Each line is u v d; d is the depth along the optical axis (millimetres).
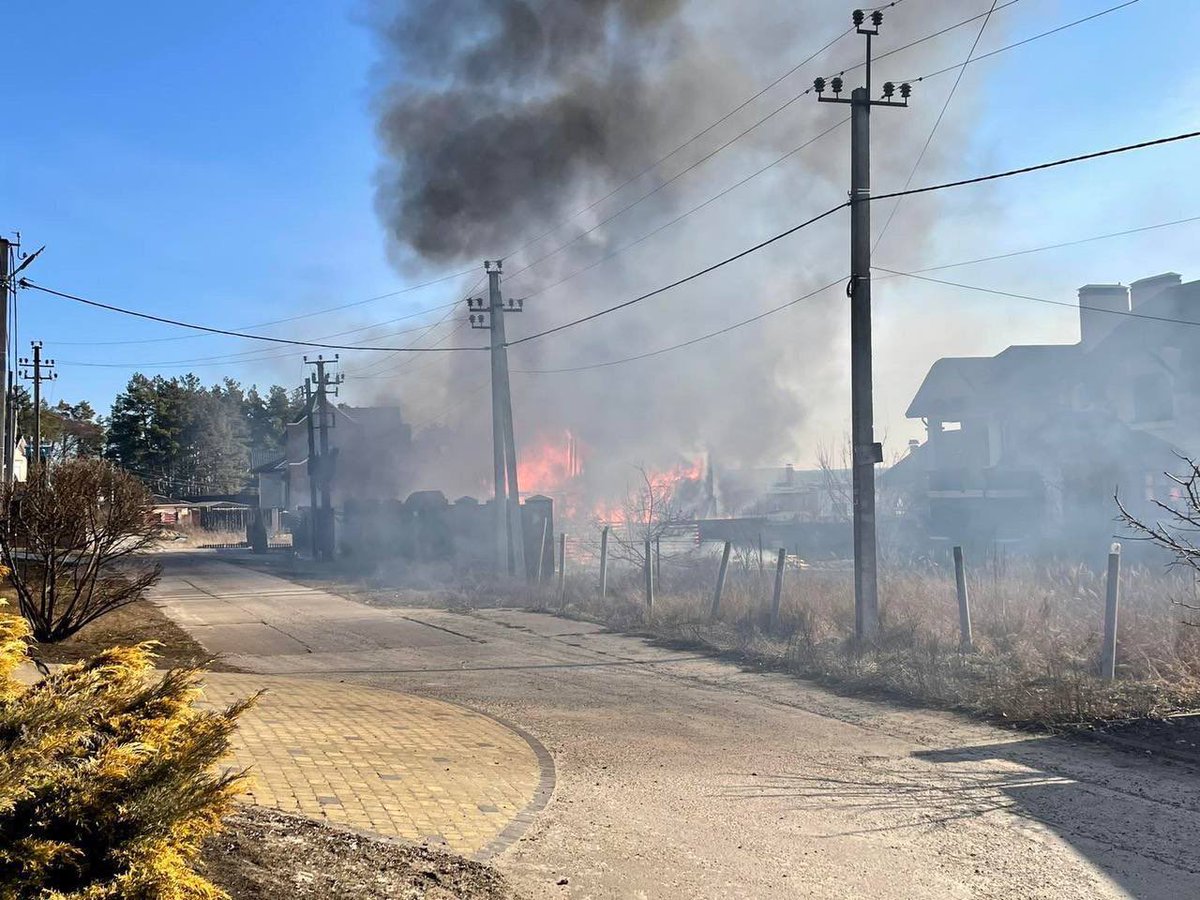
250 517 64125
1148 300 32406
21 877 3104
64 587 15391
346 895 4398
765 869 5273
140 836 3305
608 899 4824
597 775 7184
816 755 7816
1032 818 6156
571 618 17625
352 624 17375
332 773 6711
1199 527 11258
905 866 5324
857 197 13711
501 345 26656
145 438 92750
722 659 12828
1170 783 6918
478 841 5539
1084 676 9828
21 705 3412
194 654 13422
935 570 18594
